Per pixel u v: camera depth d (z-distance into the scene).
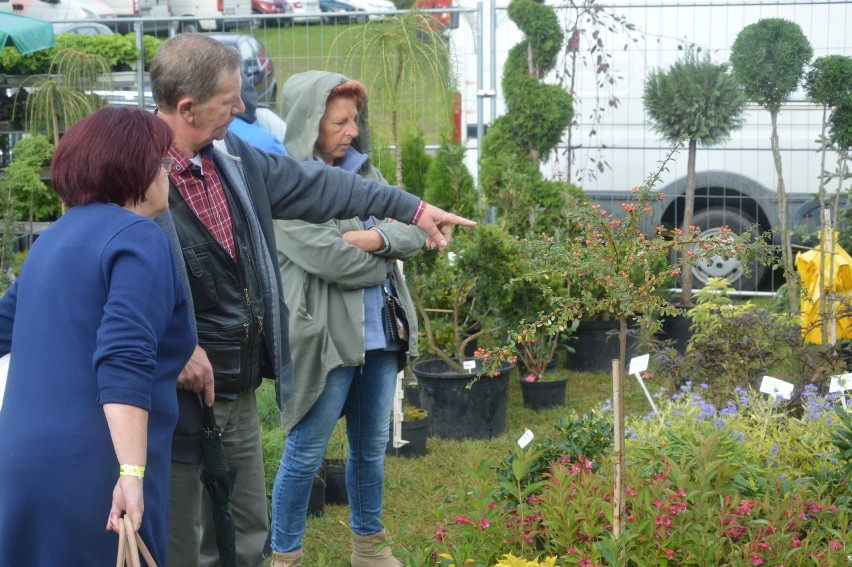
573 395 6.38
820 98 5.98
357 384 3.62
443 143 6.86
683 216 8.53
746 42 6.14
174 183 2.61
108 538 2.17
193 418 2.63
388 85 6.23
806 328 5.30
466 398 5.44
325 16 7.90
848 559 2.85
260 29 8.09
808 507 3.14
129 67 8.94
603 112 8.37
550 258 2.74
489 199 7.02
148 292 2.19
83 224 2.26
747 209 8.48
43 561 2.16
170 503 2.64
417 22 6.41
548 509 3.04
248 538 2.96
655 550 2.92
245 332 2.72
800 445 3.93
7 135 9.02
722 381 5.07
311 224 3.36
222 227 2.68
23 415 2.19
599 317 6.88
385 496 4.61
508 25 8.16
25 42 7.92
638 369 4.47
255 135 4.69
